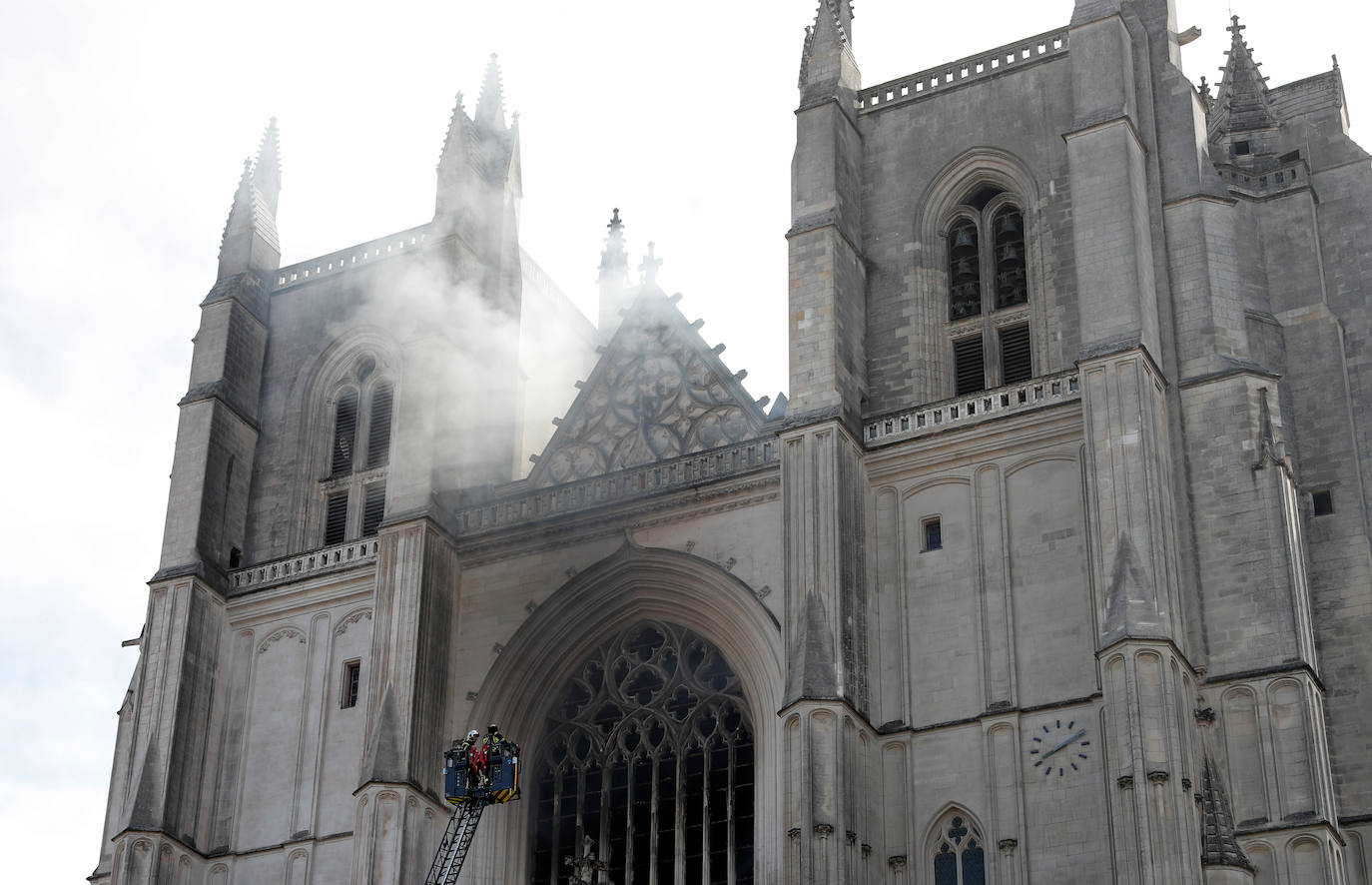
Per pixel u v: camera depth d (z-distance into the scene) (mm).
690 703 78312
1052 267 80188
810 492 75375
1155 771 64750
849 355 79688
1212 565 71562
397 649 80312
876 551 76438
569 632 81000
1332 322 81000
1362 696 74312
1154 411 72750
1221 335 75312
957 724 72125
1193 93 80000
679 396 85125
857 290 82000
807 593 73375
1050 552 73438
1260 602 70312
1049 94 83188
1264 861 66625
